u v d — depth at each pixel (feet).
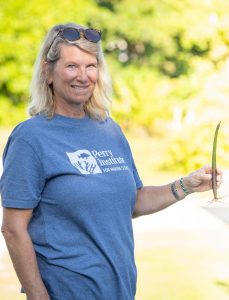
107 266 10.98
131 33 69.21
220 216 30.22
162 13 68.69
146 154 50.08
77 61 11.18
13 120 61.31
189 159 43.01
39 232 10.96
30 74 60.75
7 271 22.50
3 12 60.39
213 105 44.91
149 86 62.64
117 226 11.14
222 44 51.13
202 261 23.65
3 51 60.08
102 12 68.03
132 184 11.51
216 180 12.05
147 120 61.57
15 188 10.80
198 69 49.73
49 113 11.28
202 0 55.93
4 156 11.18
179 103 55.06
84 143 11.30
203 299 19.85
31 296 10.80
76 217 10.87
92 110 11.68
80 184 10.89
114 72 68.49
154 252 24.84
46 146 10.94
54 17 61.77
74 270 10.83
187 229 28.19
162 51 70.33
